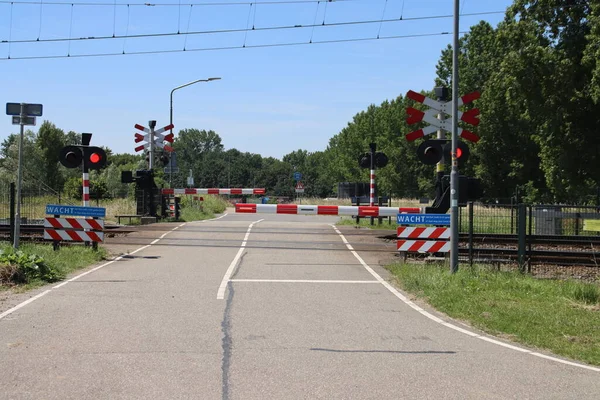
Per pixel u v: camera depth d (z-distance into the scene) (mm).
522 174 56562
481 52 59281
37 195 23484
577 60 28812
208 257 16047
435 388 6004
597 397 5848
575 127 30828
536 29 29688
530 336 8234
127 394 5613
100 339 7625
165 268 14062
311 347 7477
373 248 18562
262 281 12492
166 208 29203
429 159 15375
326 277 13203
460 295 10922
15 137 81250
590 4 26828
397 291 11773
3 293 10672
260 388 5871
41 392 5629
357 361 6910
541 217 17891
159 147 28094
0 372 6223
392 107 73562
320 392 5793
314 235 22000
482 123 56250
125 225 24734
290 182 101062
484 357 7215
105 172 68875
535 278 13336
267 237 21078
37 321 8578
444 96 15477
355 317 9328
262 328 8414
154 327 8328
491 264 14492
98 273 13227
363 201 29625
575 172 31703
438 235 14625
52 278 12188
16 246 14227
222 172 113750
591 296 11008
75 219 15391
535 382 6285
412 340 7980
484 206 16625
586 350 7625
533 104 30422
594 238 15898
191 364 6617
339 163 88562
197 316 9086
